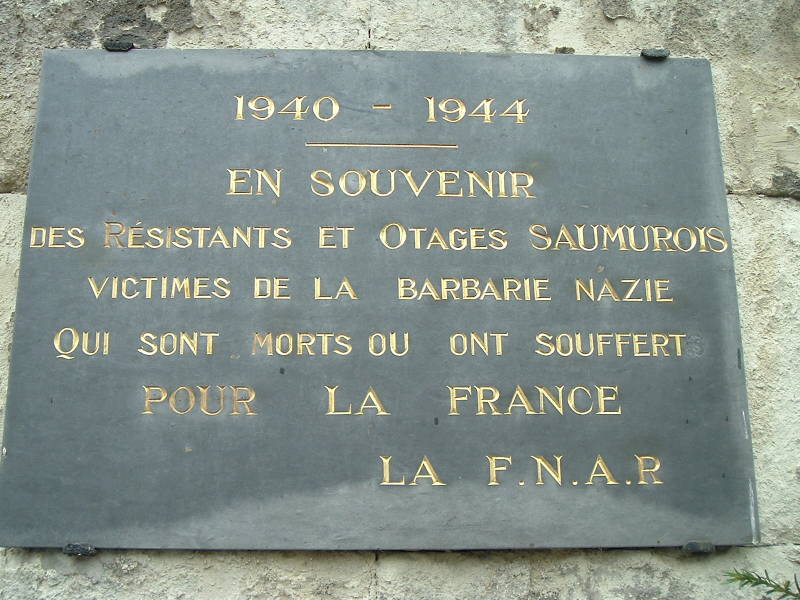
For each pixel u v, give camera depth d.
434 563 2.43
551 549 2.44
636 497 2.43
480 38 2.86
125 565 2.39
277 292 2.53
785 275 2.72
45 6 2.84
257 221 2.58
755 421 2.59
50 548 2.37
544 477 2.43
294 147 2.65
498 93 2.73
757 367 2.63
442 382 2.48
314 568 2.41
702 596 2.44
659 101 2.76
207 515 2.37
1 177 2.69
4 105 2.75
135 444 2.41
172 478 2.39
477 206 2.62
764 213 2.77
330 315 2.52
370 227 2.59
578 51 2.87
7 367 2.52
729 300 2.59
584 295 2.57
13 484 2.37
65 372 2.45
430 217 2.61
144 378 2.45
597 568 2.45
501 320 2.54
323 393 2.46
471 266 2.57
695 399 2.51
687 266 2.61
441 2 2.88
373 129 2.68
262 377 2.46
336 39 2.83
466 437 2.45
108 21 2.82
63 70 2.69
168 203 2.59
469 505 2.40
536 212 2.63
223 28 2.82
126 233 2.56
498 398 2.48
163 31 2.81
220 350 2.48
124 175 2.61
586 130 2.71
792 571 2.47
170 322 2.49
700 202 2.67
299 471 2.41
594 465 2.45
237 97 2.69
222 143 2.64
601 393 2.50
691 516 2.43
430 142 2.67
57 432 2.41
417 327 2.52
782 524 2.51
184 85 2.69
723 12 2.94
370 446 2.43
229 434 2.42
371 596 2.40
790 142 2.84
